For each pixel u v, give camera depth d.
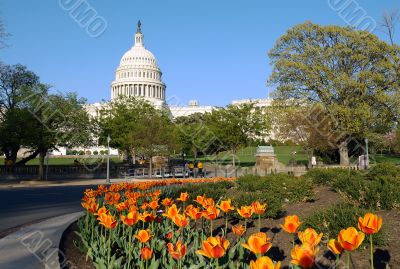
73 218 9.51
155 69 117.44
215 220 8.88
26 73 37.25
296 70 40.47
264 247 3.43
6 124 31.92
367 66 39.84
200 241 5.96
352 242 3.16
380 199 8.19
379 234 5.86
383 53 38.62
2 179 33.78
